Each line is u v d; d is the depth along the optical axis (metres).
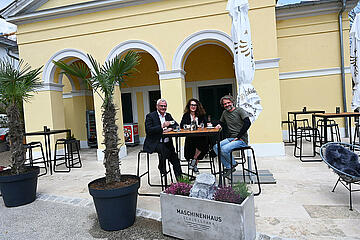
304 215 2.61
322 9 7.36
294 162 5.07
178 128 3.51
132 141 9.06
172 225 2.30
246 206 2.01
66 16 6.80
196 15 6.07
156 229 2.54
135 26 6.43
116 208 2.51
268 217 2.62
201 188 2.19
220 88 8.81
